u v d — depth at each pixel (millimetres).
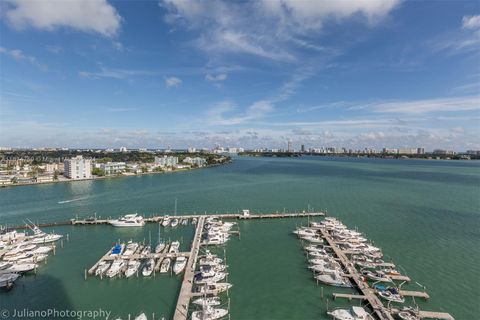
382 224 98438
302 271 64062
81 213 116875
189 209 123750
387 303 51031
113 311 49594
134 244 77688
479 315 47594
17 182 197125
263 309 49719
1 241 79312
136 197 150500
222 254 73750
